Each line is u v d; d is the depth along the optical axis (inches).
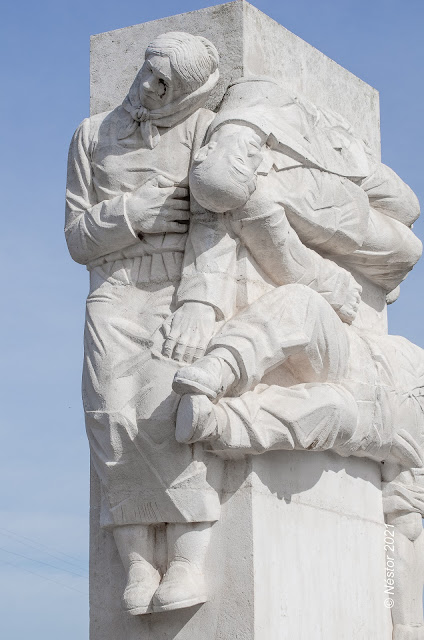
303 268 326.3
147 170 325.4
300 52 355.9
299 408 313.0
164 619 317.7
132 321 323.3
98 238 325.4
